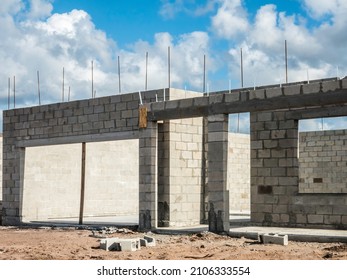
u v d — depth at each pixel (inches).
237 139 1261.1
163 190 804.0
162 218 802.8
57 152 1078.4
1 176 1053.8
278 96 667.4
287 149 774.5
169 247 601.0
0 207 1040.2
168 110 758.5
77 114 908.6
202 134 855.7
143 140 783.7
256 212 797.9
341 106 733.3
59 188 1079.0
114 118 856.9
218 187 701.3
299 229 732.7
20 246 632.4
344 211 724.0
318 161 1144.8
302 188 1162.6
